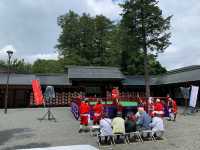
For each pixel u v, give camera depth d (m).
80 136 15.30
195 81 30.73
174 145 12.94
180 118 22.62
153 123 14.63
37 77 38.22
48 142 13.72
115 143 13.48
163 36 38.03
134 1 38.00
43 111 29.23
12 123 20.17
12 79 35.94
